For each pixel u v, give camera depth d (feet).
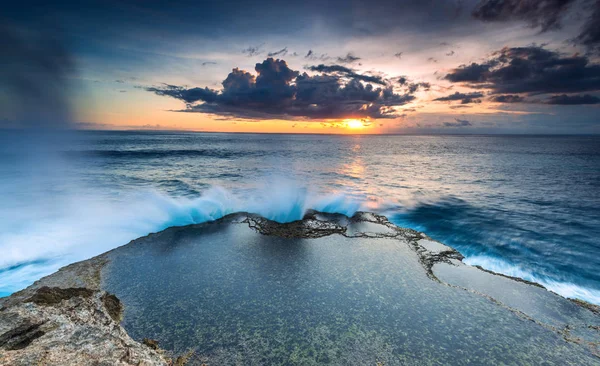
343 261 30.55
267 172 104.99
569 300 24.52
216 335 18.83
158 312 21.29
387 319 20.84
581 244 39.45
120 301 22.65
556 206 59.98
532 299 24.45
